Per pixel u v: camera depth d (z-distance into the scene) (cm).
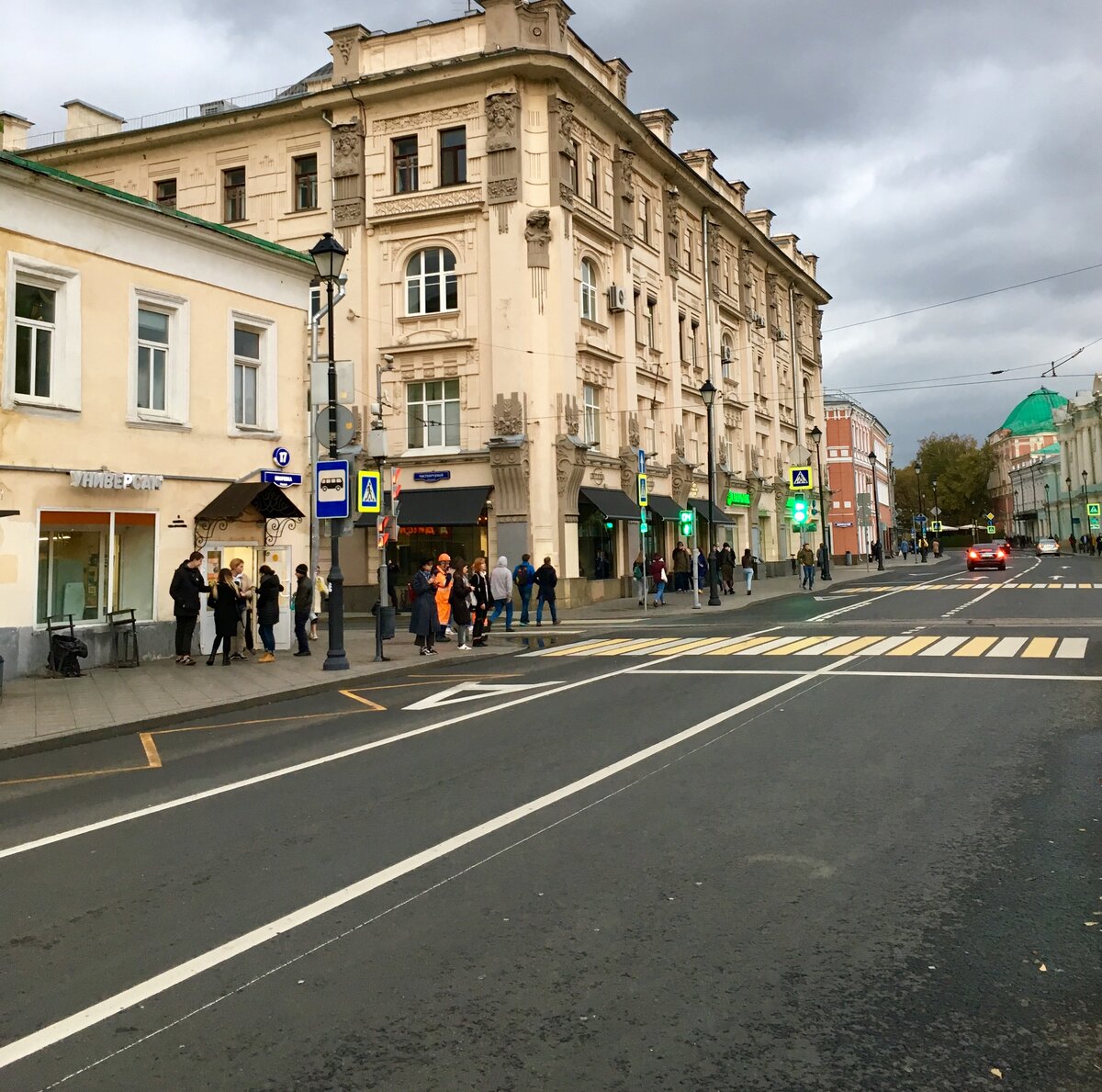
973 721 888
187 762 867
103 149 3375
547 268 2889
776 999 363
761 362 5016
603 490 3178
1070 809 599
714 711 988
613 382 3297
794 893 473
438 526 2912
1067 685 1081
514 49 2825
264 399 1850
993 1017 347
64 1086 317
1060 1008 352
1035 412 12550
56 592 1484
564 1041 337
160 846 593
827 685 1137
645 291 3578
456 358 2952
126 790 763
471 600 1931
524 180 2889
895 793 649
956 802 623
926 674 1204
